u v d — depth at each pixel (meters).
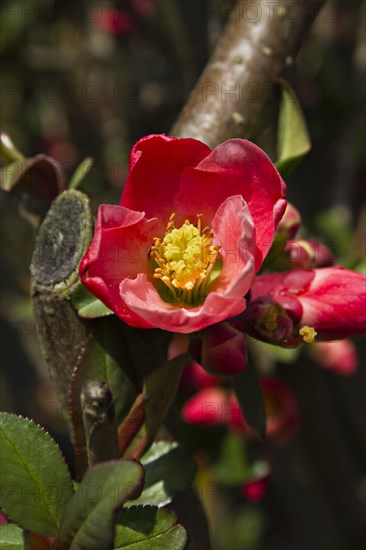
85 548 0.29
